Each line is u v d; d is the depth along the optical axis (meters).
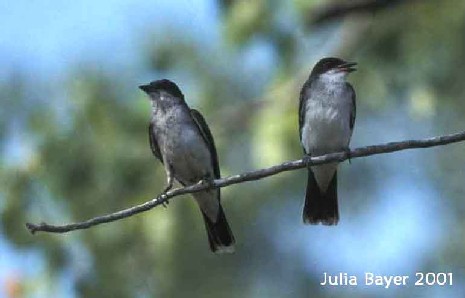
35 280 14.70
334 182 11.62
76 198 15.67
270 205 18.47
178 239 15.66
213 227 11.54
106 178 15.87
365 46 16.84
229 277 19.06
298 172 17.80
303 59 16.45
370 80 16.88
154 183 15.91
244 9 15.98
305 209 11.61
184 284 17.16
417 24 16.92
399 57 16.88
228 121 16.44
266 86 17.11
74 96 16.06
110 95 16.30
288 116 15.39
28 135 15.75
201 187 10.10
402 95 17.05
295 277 20.31
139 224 15.61
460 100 18.25
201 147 11.77
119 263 15.53
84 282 15.23
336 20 15.84
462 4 16.97
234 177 10.13
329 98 11.70
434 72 17.06
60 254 15.01
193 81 17.36
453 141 9.78
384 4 15.70
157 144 11.90
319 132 11.70
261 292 19.92
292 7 15.90
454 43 17.11
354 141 20.28
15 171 15.37
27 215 15.21
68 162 15.69
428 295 20.48
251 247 19.61
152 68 16.97
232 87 17.30
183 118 11.77
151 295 15.80
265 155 15.16
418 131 20.52
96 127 15.98
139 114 16.11
